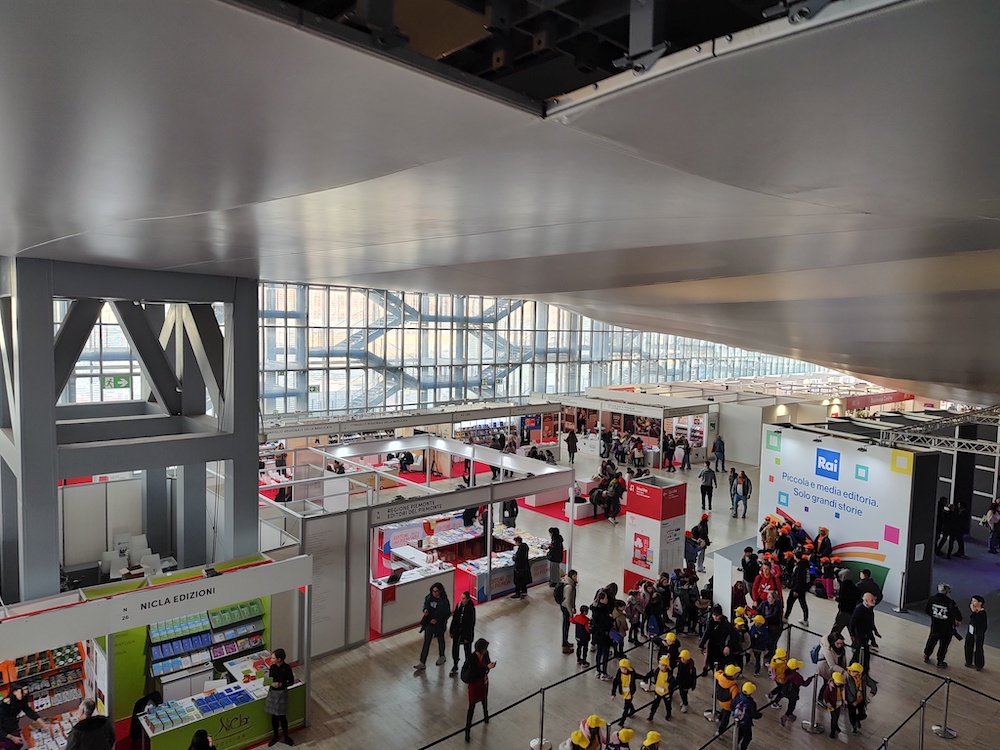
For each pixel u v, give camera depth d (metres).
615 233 5.95
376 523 11.42
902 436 14.74
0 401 11.69
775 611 10.69
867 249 6.21
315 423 19.31
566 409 31.11
